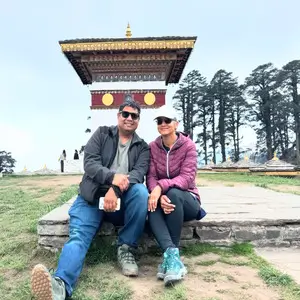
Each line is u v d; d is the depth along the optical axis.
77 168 30.16
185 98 83.38
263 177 18.55
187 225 4.49
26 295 3.18
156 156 4.27
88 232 3.72
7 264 4.00
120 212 4.09
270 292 3.15
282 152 75.31
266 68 76.44
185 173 4.08
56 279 3.03
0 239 4.93
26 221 5.97
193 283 3.38
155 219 3.81
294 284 3.28
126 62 21.69
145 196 3.81
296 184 13.68
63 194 9.66
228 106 78.38
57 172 29.16
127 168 4.16
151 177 4.26
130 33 23.34
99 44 20.30
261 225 4.58
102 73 22.00
